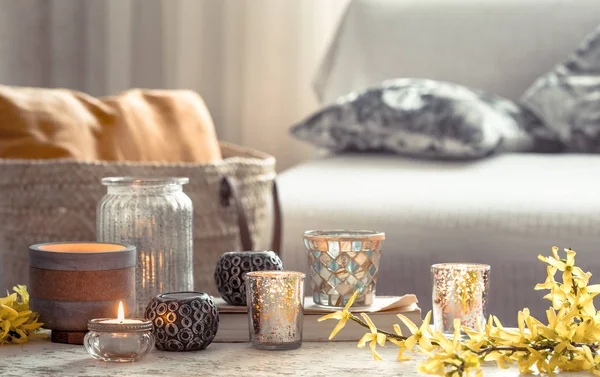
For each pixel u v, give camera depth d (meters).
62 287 1.59
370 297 1.66
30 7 4.64
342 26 3.81
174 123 2.54
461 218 2.32
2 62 4.64
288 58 4.52
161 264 1.73
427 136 2.88
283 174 2.69
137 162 2.36
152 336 1.54
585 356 1.48
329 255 1.65
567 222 2.26
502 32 3.54
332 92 3.67
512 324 2.26
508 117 3.08
